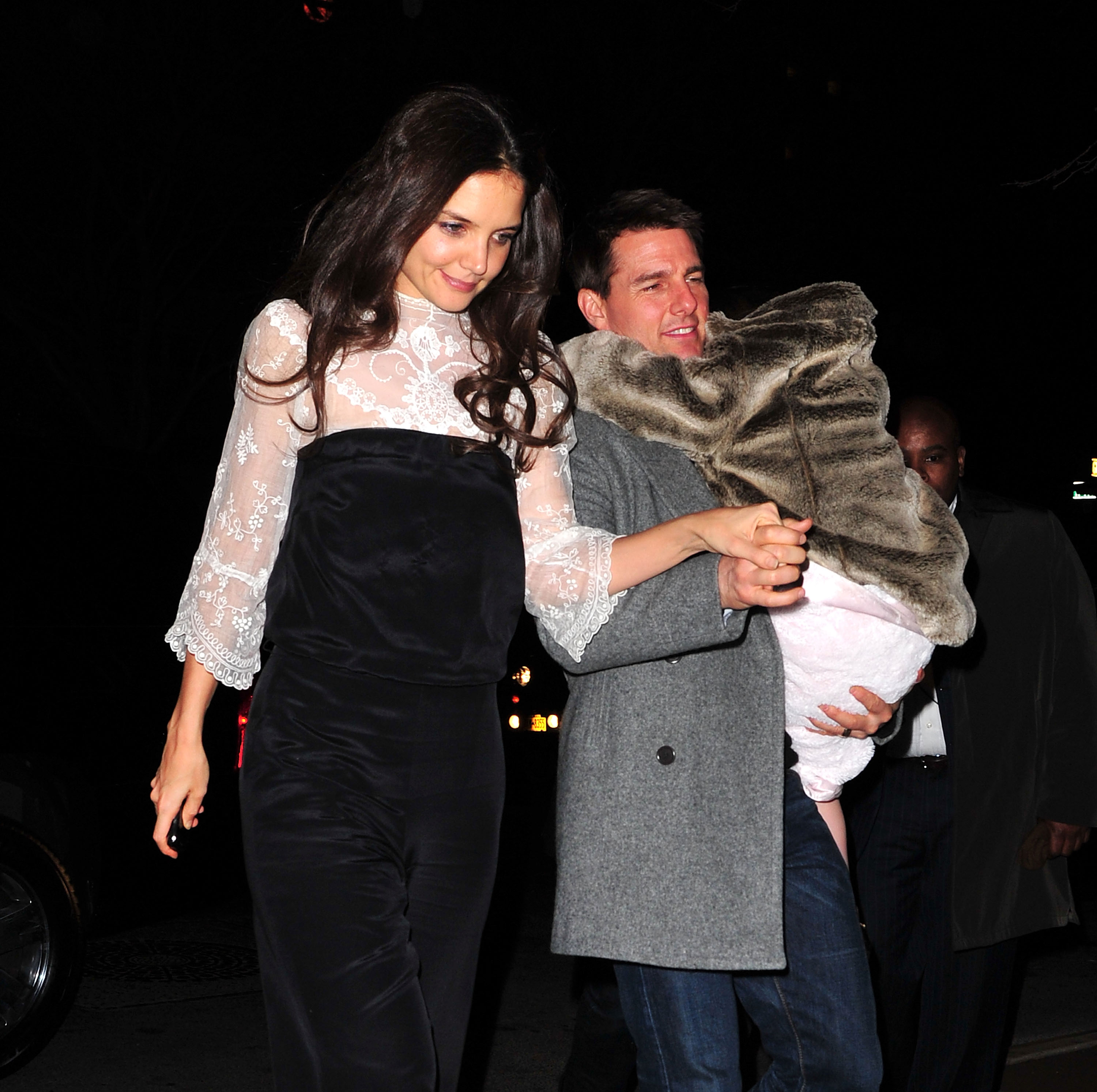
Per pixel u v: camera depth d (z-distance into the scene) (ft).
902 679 8.65
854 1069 8.48
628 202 9.07
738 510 7.07
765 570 7.13
